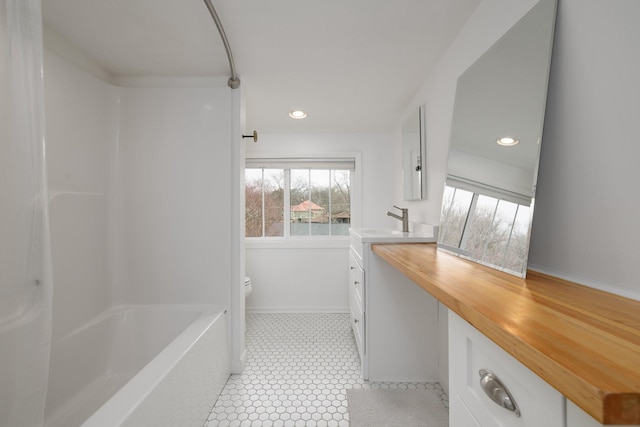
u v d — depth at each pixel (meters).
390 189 2.97
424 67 1.73
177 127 1.86
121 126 1.86
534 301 0.63
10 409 0.78
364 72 1.79
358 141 3.00
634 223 0.63
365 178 2.99
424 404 1.51
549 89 0.85
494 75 1.08
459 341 0.70
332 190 3.10
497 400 0.52
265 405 1.53
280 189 3.08
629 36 0.64
